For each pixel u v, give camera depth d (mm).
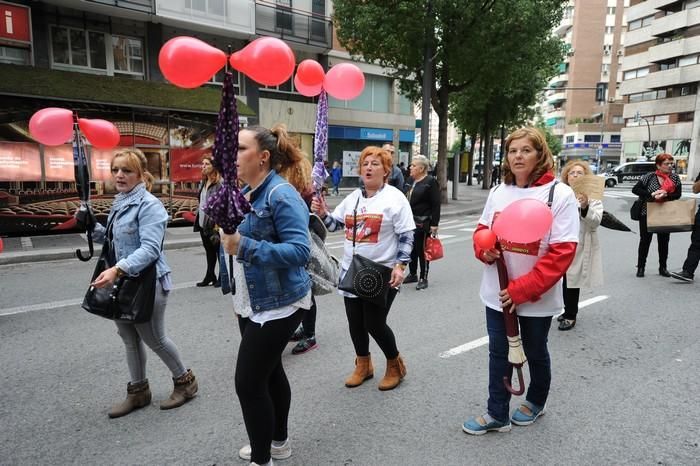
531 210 2391
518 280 2547
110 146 3588
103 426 3002
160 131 12109
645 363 3994
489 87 16828
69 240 9961
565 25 82750
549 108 90875
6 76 10273
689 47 45281
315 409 3213
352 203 3531
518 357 2650
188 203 12758
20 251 8578
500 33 14508
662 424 3016
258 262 2025
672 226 6738
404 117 27297
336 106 24500
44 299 5922
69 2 13414
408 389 3508
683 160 46906
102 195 11312
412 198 6469
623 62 55281
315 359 4086
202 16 15750
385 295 3211
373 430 2949
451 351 4254
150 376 3713
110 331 4742
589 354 4195
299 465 2588
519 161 2607
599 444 2791
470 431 2887
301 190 2674
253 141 2180
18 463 2613
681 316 5285
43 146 10555
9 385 3576
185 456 2682
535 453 2699
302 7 19203
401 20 14414
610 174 35344
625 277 7148
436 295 6191
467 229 13000
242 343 2279
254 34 17219
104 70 14766
